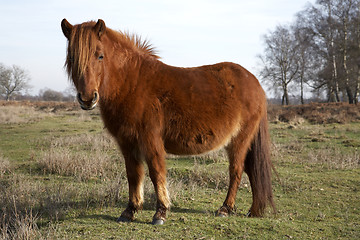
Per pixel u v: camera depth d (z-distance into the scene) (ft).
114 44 11.72
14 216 12.90
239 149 13.60
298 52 132.77
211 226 11.47
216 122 12.62
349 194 16.66
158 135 11.82
